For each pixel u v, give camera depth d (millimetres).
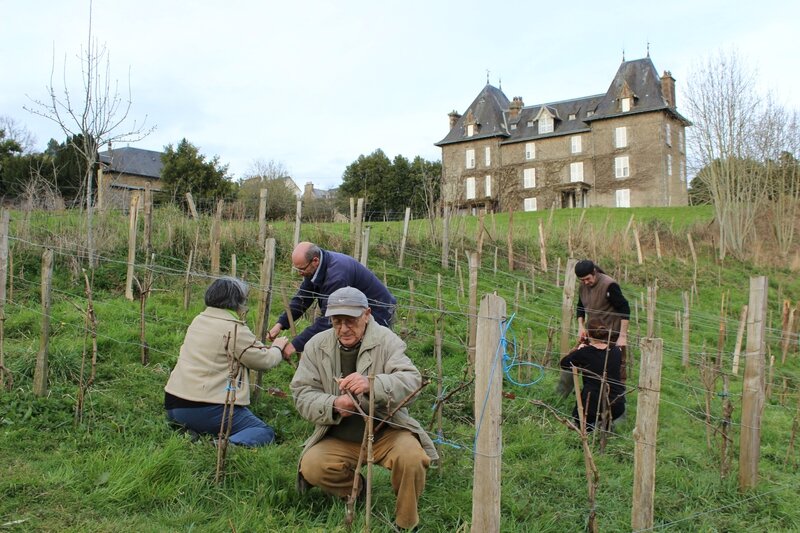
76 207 12695
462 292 11562
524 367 7539
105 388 5547
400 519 3746
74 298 8328
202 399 4691
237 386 4812
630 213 33625
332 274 5234
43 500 3707
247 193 35625
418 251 14719
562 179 53062
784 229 25172
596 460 5277
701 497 4738
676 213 32969
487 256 16047
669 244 22656
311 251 5219
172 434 4727
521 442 5500
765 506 4695
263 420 5383
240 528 3578
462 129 57781
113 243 10531
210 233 11359
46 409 4918
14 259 9203
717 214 25281
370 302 5422
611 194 50531
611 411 5926
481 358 3271
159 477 4051
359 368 3848
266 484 4109
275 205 33250
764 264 22688
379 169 53500
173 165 35562
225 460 4262
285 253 12164
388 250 14242
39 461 4199
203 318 4887
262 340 5898
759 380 4914
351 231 13672
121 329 7086
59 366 5723
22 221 10125
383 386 3662
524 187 54719
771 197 29047
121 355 6383
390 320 5586
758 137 27562
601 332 6262
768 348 11406
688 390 8211
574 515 4258
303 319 8359
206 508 3857
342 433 3947
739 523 4375
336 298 3771
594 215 32969
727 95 26359
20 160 26125
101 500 3756
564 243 18844
